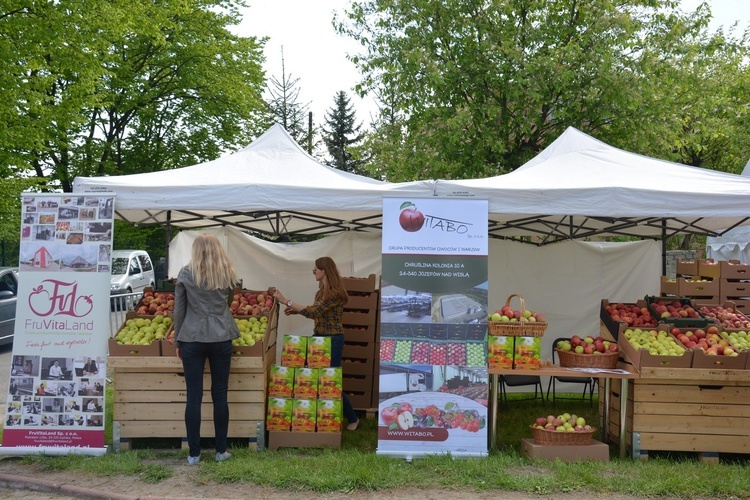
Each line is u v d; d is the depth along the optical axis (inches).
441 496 204.4
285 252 386.9
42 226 252.8
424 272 246.2
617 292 382.3
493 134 583.2
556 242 381.1
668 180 266.8
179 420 250.8
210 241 235.5
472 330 245.1
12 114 522.9
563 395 379.2
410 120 635.5
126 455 239.8
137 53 906.7
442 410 242.4
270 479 212.8
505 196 247.6
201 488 210.2
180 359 247.1
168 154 975.0
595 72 581.6
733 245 526.0
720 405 245.4
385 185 267.3
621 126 601.9
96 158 888.3
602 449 240.8
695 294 341.7
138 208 252.5
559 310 380.2
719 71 756.6
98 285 251.0
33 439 246.5
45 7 489.4
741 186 257.4
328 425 255.8
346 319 322.3
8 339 495.2
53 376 248.2
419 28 615.8
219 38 970.1
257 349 250.2
